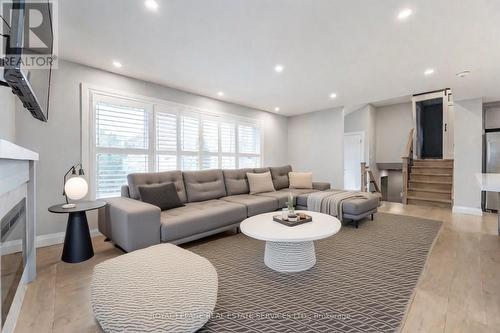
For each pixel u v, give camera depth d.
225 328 1.42
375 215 4.39
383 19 2.10
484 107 5.26
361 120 7.19
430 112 7.24
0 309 1.20
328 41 2.49
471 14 2.01
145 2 1.88
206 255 2.54
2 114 2.15
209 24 2.18
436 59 2.91
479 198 4.52
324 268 2.21
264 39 2.45
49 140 2.87
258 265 2.29
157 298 1.26
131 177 3.05
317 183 5.00
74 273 2.12
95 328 1.44
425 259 2.40
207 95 4.55
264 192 4.39
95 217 3.23
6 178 1.30
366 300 1.69
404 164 5.84
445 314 1.53
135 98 3.59
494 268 2.20
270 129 6.12
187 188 3.57
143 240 2.32
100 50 2.70
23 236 1.79
